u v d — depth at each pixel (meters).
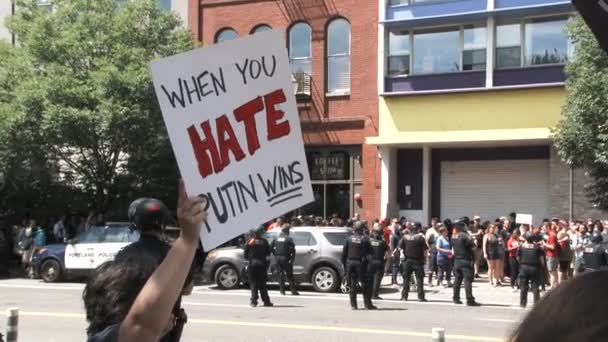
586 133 16.69
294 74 26.27
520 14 23.11
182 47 22.80
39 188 24.66
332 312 14.09
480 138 23.41
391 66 24.95
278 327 11.91
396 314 13.87
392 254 20.11
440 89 24.11
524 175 23.78
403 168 25.38
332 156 26.08
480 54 23.69
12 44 24.78
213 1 27.66
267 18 26.92
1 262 23.78
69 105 20.94
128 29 22.02
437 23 24.12
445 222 21.69
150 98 21.30
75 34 21.62
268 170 3.25
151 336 2.32
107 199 23.58
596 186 17.94
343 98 25.73
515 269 18.91
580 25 17.25
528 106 23.02
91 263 19.77
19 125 21.06
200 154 3.18
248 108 3.24
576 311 1.25
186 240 2.45
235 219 3.21
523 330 1.32
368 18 25.36
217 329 11.67
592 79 16.58
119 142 21.72
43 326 11.78
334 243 18.06
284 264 17.38
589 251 14.12
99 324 2.88
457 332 11.56
